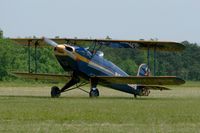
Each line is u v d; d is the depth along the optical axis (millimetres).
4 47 199750
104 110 57344
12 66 199375
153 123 46812
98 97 87875
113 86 92688
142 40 83000
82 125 45312
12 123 45875
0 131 41531
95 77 88125
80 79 88562
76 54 85688
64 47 84688
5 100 72688
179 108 60688
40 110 56312
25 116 50625
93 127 44156
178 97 93625
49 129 42719
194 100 79500
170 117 51000
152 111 56625
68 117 50312
